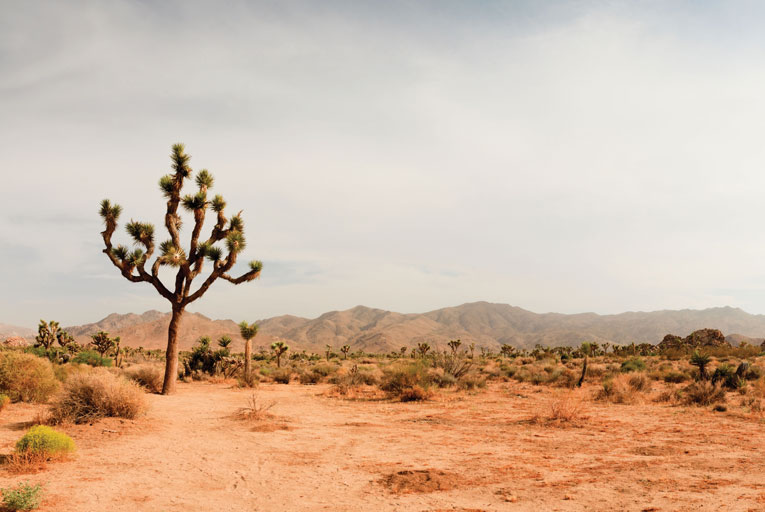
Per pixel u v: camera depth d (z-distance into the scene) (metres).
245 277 22.27
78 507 5.97
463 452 9.52
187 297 21.47
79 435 10.30
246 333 31.00
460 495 6.61
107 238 20.75
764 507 5.80
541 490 6.81
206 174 22.25
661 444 10.15
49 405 14.11
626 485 6.98
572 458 8.92
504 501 6.33
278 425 12.52
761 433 11.41
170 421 12.84
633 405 17.31
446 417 14.68
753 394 19.20
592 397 19.69
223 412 15.14
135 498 6.42
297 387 26.98
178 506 6.13
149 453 9.10
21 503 5.76
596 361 54.00
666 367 38.09
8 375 14.56
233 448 9.77
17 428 10.80
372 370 32.78
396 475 7.58
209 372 32.09
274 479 7.49
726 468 7.96
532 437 11.20
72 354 43.84
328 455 9.23
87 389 12.19
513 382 29.19
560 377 28.86
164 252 21.09
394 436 11.38
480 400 19.33
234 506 6.18
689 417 14.19
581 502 6.22
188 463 8.45
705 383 19.00
